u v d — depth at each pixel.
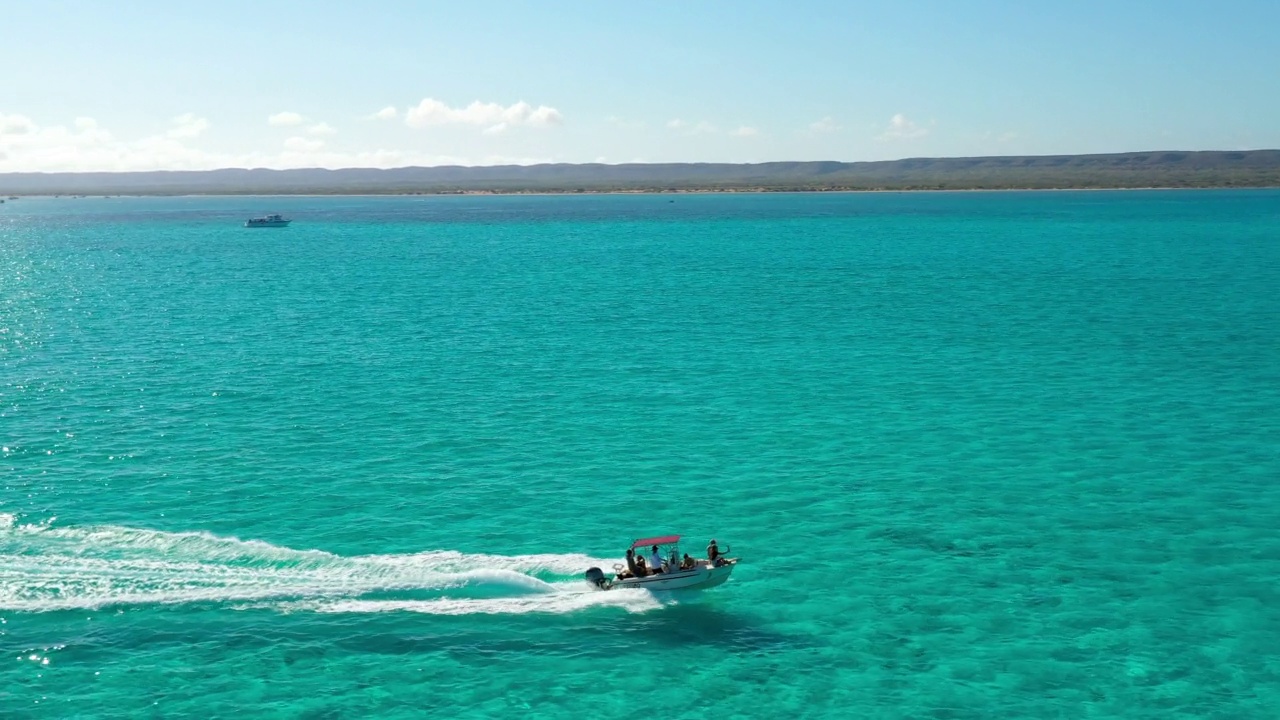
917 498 46.09
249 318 98.88
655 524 43.16
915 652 32.66
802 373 71.81
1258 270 133.50
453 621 34.47
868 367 73.62
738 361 76.25
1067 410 60.66
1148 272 133.00
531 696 30.17
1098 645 32.94
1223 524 42.66
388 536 41.53
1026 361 75.06
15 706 29.08
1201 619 34.53
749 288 121.69
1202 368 71.75
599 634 33.78
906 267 145.50
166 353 79.69
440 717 29.11
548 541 41.22
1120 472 49.31
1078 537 41.53
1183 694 30.14
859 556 39.91
